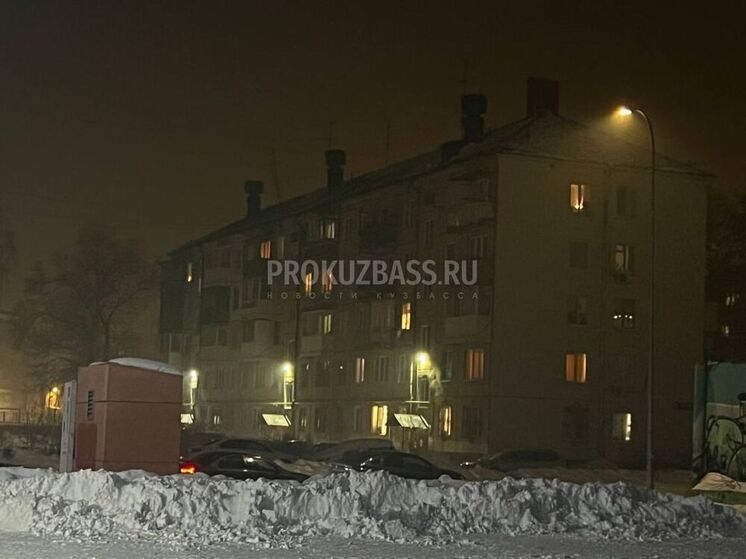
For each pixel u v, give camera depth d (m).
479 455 59.97
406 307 72.44
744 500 32.03
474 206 66.75
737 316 79.88
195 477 22.25
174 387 26.81
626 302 67.75
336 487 21.03
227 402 93.88
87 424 27.14
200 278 100.94
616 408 66.81
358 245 77.81
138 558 16.22
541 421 65.19
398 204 74.31
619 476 48.78
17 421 103.19
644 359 67.75
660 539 20.62
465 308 66.44
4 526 20.12
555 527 21.03
